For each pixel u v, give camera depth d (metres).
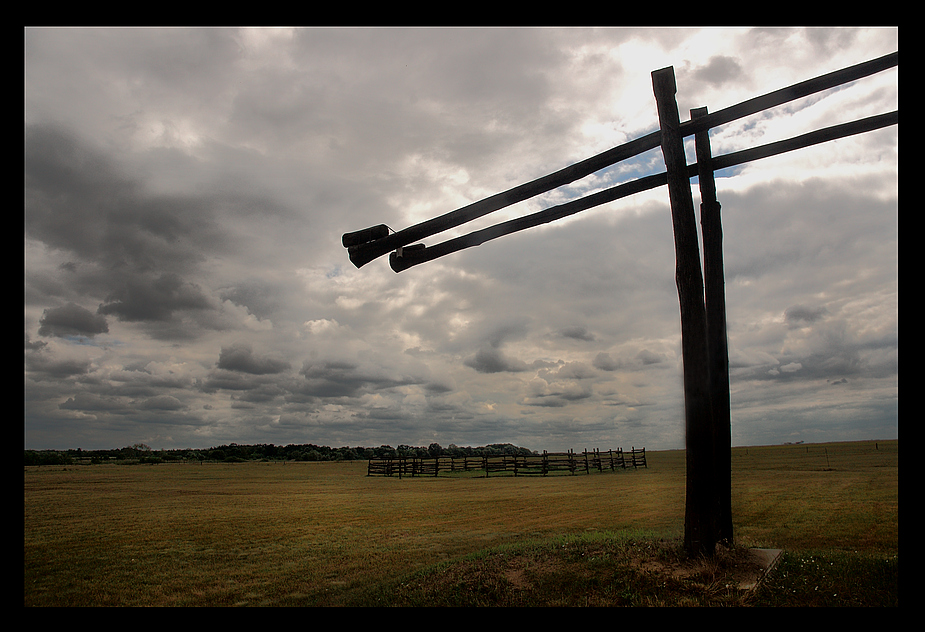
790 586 5.39
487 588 6.25
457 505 17.95
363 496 22.80
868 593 5.17
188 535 13.21
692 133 6.44
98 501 22.17
